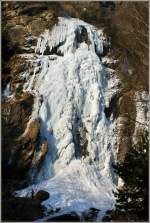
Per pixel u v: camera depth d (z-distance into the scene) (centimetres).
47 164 2652
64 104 2878
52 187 2464
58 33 3180
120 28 3591
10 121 2608
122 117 3027
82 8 3634
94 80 3058
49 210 2208
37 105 2738
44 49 3098
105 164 2809
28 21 3181
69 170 2658
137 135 2955
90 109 2964
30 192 2386
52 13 3259
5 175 2488
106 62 3256
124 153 2880
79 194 2433
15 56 2970
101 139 2884
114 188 2639
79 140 2828
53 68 2997
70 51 3148
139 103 3089
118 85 3153
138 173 1725
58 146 2731
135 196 1741
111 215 2056
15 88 2806
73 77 3005
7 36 3048
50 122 2780
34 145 2614
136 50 3488
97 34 3347
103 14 3659
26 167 2553
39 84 2903
